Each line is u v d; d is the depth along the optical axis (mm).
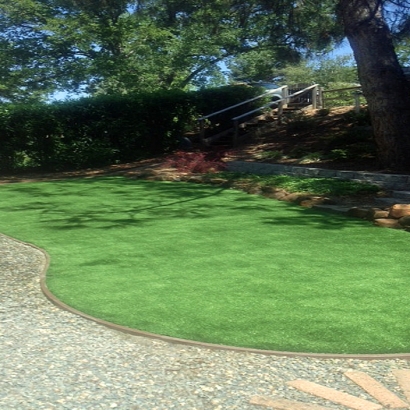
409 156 13305
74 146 18609
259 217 10016
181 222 9742
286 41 20625
